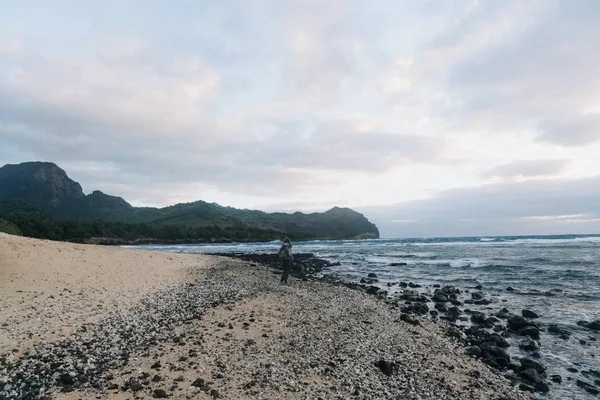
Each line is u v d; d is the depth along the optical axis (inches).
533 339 556.4
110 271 848.9
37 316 480.7
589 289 944.3
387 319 621.3
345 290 911.0
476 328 598.2
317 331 499.8
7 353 359.9
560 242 3262.8
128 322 487.5
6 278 637.9
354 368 378.9
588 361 463.5
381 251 2778.1
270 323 518.0
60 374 323.3
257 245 4753.9
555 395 363.6
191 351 390.0
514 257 1824.6
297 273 1298.0
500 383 381.7
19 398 279.9
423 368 401.4
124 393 293.7
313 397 307.4
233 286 840.3
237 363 366.3
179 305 607.8
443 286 1066.1
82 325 461.4
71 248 988.6
